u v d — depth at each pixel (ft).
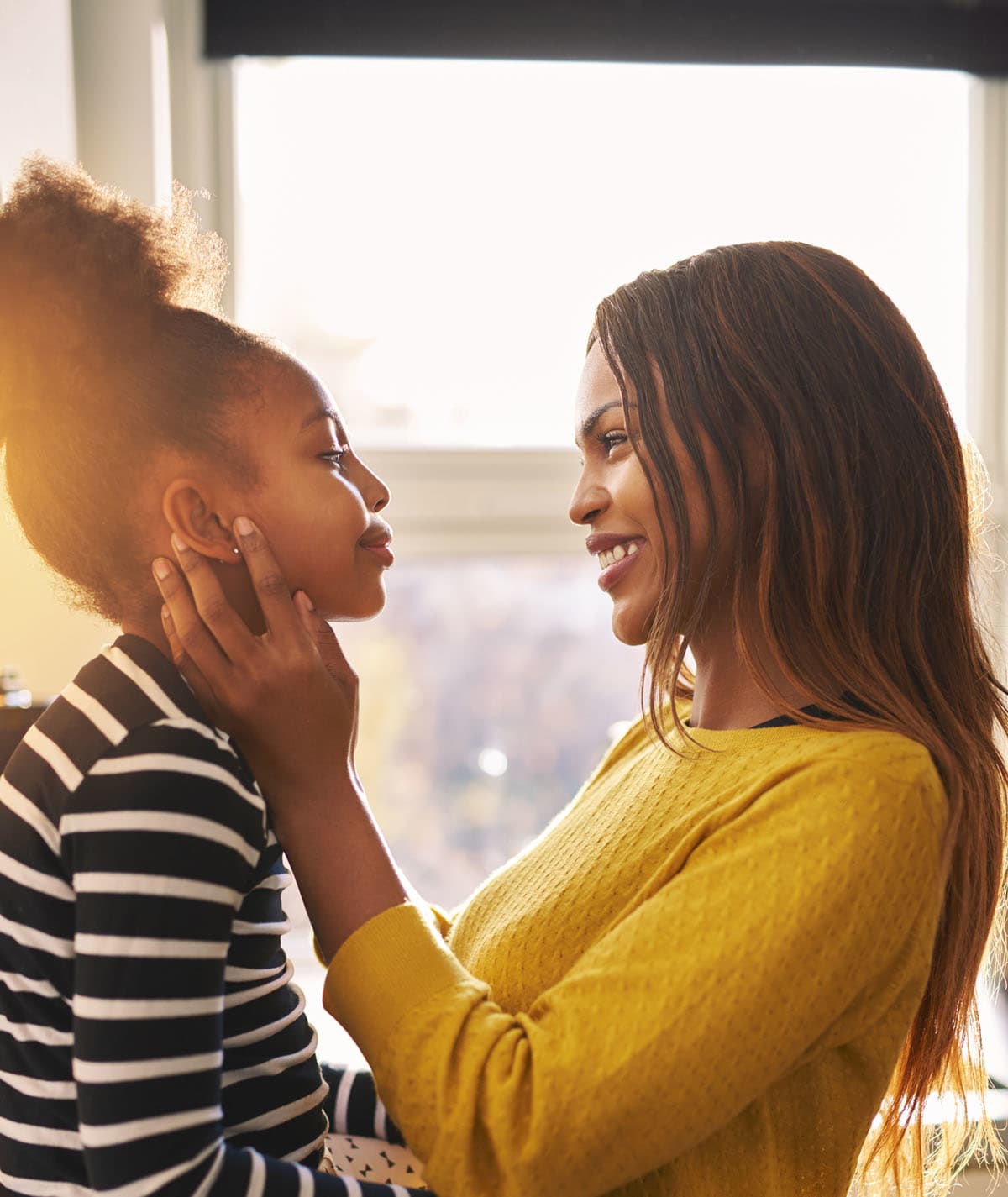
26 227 2.33
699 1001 2.07
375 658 5.50
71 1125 2.18
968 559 2.75
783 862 2.16
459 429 5.48
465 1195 2.11
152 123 4.68
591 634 5.60
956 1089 3.05
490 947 2.67
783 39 5.14
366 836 2.41
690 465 2.57
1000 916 3.01
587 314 5.49
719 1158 2.32
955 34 5.23
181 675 2.33
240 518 2.37
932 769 2.31
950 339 5.67
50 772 2.16
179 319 2.46
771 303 2.61
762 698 2.69
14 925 2.19
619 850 2.60
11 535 4.36
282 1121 2.40
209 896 2.06
